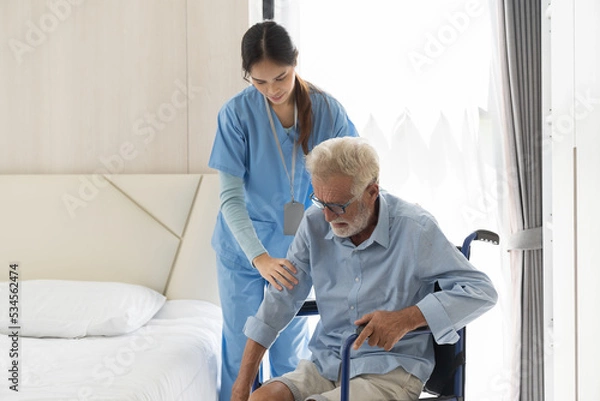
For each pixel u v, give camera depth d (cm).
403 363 178
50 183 316
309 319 304
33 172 328
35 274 313
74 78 323
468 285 174
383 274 182
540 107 292
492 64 299
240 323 253
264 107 234
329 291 189
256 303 253
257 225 248
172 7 316
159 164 321
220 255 254
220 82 315
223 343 260
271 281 199
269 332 194
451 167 303
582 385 278
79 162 325
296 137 238
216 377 257
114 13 320
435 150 303
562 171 286
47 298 271
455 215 304
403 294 181
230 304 253
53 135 326
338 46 304
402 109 304
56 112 325
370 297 184
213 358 254
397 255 181
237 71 313
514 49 292
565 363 286
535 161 292
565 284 287
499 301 303
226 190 235
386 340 162
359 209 175
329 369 184
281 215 248
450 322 167
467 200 303
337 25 304
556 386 288
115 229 311
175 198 309
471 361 306
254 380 194
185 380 219
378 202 184
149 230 309
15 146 329
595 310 272
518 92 293
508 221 300
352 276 186
